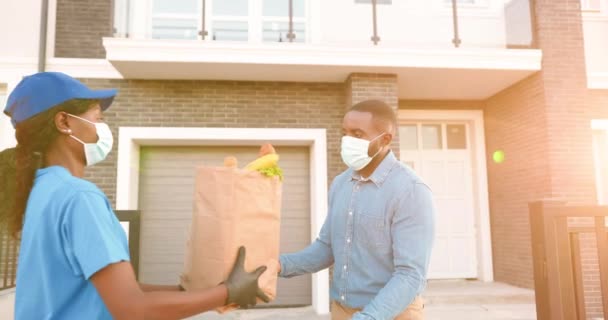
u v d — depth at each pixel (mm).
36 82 957
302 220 6340
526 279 6242
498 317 5289
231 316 5645
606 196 6656
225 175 1170
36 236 867
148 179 6195
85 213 854
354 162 1652
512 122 6547
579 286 2021
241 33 6430
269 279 1168
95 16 6379
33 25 5805
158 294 892
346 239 1666
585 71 5871
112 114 5855
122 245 897
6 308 3523
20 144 965
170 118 5945
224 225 1137
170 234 6129
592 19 6898
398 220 1530
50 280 857
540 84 5855
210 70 5676
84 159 1037
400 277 1438
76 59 5816
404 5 6801
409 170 1627
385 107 1696
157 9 6359
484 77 6117
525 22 6336
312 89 6211
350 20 6648
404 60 5629
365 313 1350
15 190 945
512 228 6555
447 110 7301
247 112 6086
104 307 873
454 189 7336
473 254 7203
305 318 5551
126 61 5297
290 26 5855
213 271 1124
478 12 6871
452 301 5922
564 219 1966
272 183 1243
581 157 5703
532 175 6043
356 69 5723
